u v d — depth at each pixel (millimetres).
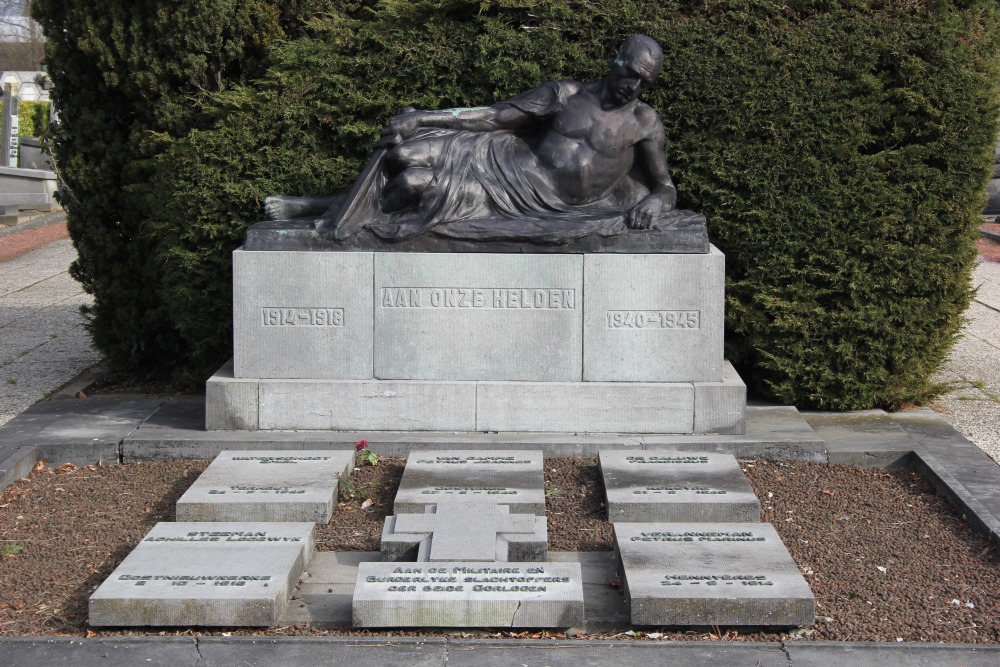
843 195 7828
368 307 7215
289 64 8438
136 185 8938
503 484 6215
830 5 8219
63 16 9039
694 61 8047
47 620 4980
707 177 8016
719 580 4941
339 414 7277
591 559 5590
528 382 7230
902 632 4844
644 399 7180
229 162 8180
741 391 7160
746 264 7977
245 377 7332
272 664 4539
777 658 4559
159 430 7422
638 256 7105
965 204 7855
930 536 5938
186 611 4820
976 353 10734
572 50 8211
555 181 7402
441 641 4715
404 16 8508
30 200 22656
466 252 7160
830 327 7902
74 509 6367
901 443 7234
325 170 8227
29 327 12141
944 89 7824
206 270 8266
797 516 6227
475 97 8328
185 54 8742
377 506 6344
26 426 7645
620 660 4562
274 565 5176
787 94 7938
